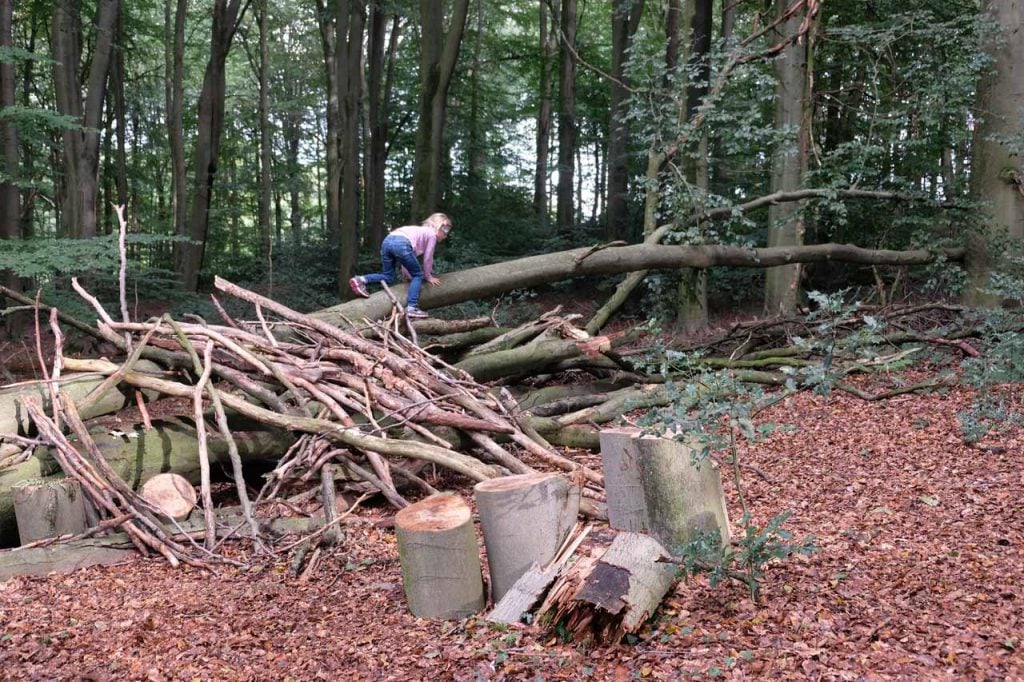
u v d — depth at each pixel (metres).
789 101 12.68
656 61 10.81
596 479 6.07
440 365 8.12
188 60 32.00
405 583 4.21
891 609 3.78
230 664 3.67
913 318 11.66
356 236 19.16
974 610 3.74
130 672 3.59
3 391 6.12
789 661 3.30
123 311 7.10
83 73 24.09
